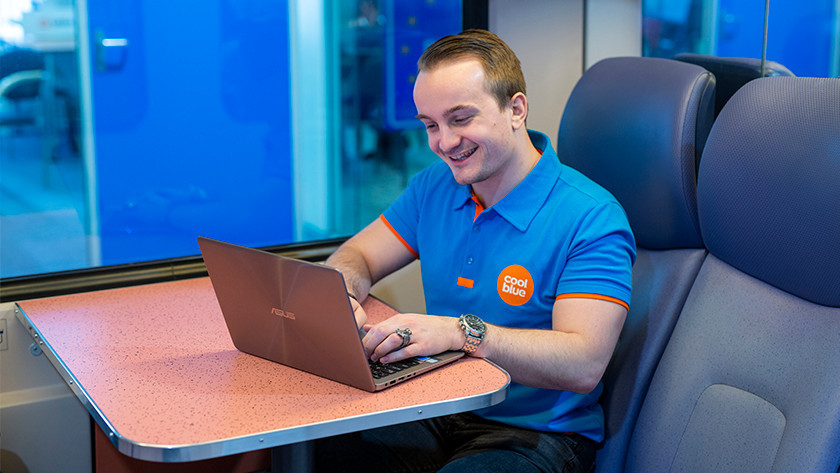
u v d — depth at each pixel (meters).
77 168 14.64
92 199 14.70
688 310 1.27
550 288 1.21
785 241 1.08
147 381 0.98
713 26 1.56
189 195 17.17
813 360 1.04
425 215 1.39
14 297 1.47
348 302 0.88
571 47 1.87
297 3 18.08
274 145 18.30
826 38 1.49
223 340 1.16
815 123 1.04
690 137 1.27
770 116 1.11
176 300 1.39
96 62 15.52
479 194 1.31
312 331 0.95
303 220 17.58
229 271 1.02
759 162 1.11
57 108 14.34
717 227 1.21
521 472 1.11
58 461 1.53
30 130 13.91
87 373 1.01
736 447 1.11
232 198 17.44
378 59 15.03
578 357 1.09
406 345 1.02
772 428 1.07
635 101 1.34
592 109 1.43
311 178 17.73
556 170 1.26
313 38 17.84
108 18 15.27
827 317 1.05
